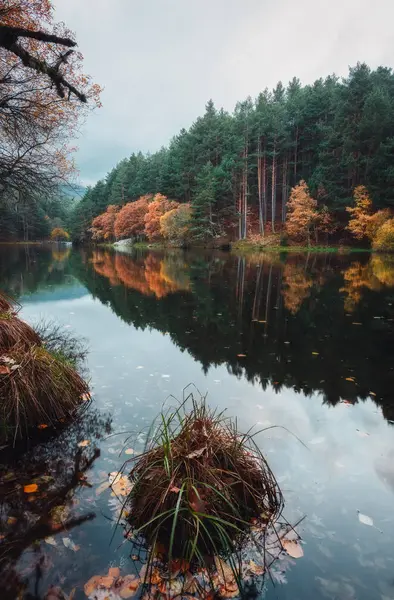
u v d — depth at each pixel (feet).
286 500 7.26
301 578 5.52
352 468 8.39
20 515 6.56
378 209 98.37
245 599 5.15
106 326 22.22
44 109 22.90
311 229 114.11
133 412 10.88
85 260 79.41
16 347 11.30
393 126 98.63
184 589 5.26
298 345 18.86
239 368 15.31
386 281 43.96
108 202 212.23
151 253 109.09
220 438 7.75
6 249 122.72
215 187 122.72
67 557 5.72
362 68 104.37
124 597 5.09
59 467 8.06
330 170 107.96
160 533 6.26
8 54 20.94
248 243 116.98
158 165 177.99
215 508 6.50
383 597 5.22
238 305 29.76
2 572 5.41
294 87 175.52
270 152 120.16
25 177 25.44
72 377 11.73
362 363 16.21
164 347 18.19
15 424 9.39
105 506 6.84
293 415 11.11
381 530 6.53
